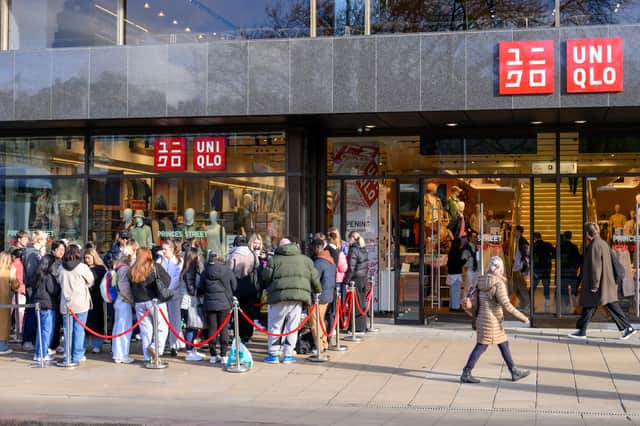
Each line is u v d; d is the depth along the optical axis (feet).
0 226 56.80
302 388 34.55
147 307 40.34
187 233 53.72
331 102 47.57
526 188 52.01
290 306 40.14
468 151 53.01
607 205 50.96
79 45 52.39
